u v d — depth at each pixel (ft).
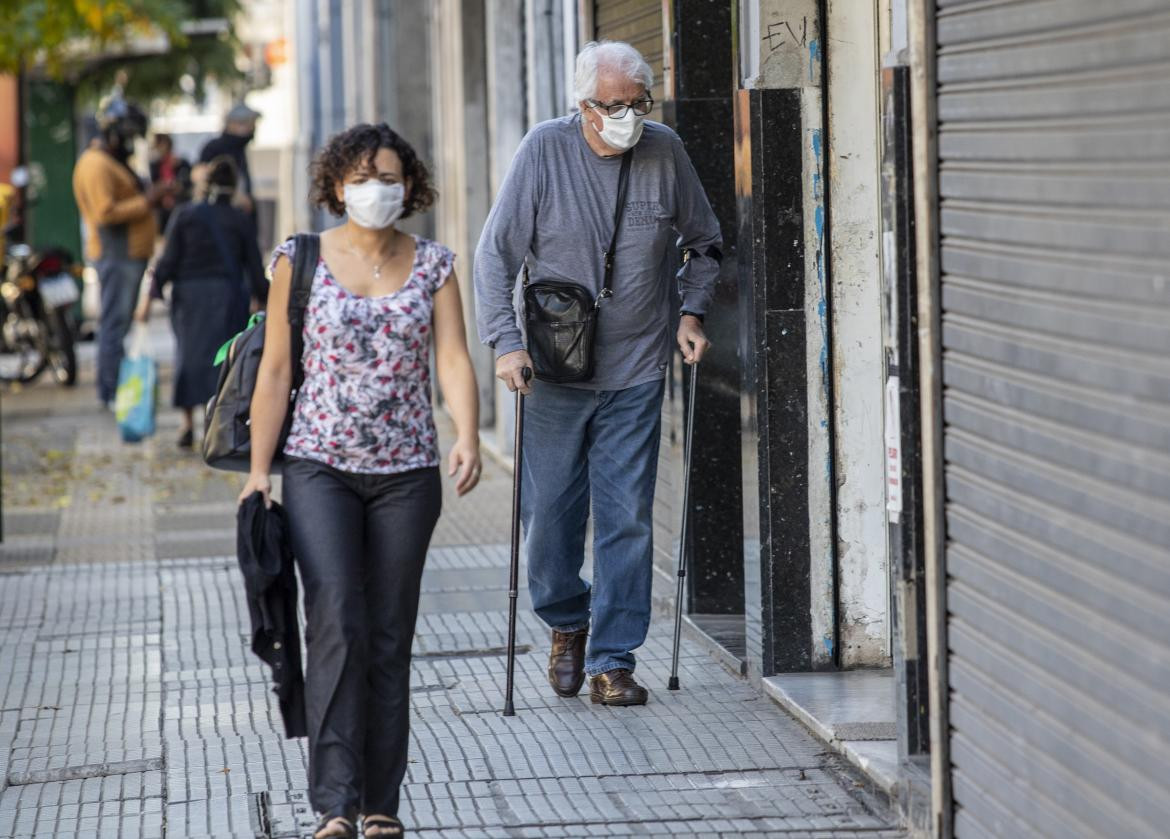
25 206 193.77
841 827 48.14
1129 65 32.89
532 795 51.55
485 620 75.87
